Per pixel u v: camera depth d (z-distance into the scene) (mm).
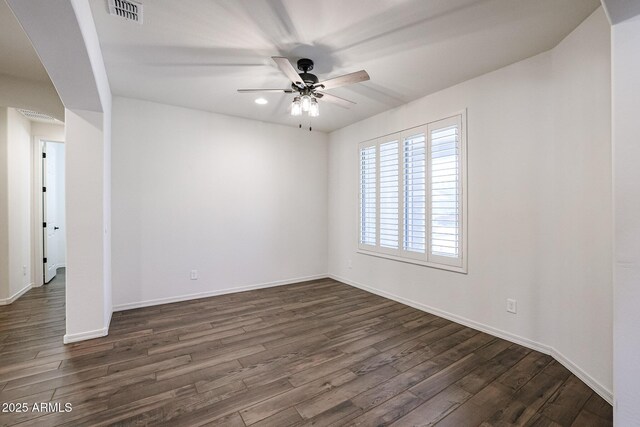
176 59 2682
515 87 2723
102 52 2541
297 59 2684
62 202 5887
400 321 3271
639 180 1247
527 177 2635
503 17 2096
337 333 2957
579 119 2197
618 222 1305
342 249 4984
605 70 1969
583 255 2162
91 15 2008
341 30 2256
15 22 2195
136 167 3645
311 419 1742
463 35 2314
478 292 3031
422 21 2148
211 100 3699
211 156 4148
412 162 3697
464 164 3125
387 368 2305
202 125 4074
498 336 2855
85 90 2377
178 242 3924
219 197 4223
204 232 4113
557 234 2416
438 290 3430
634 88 1264
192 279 4027
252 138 4492
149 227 3730
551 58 2475
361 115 4289
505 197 2797
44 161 4672
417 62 2740
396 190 3945
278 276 4777
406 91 3406
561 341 2383
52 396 1929
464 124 3119
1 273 3699
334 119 4484
